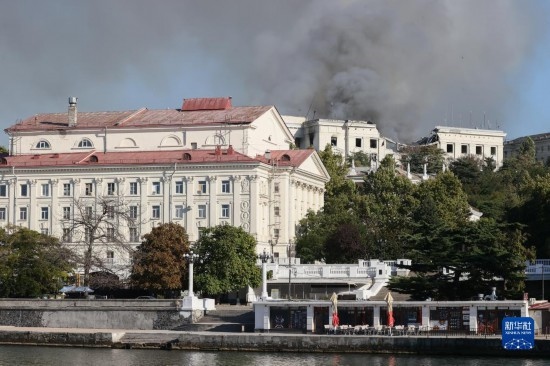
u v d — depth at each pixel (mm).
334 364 162750
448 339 171875
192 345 183500
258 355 175375
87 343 189625
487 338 171250
